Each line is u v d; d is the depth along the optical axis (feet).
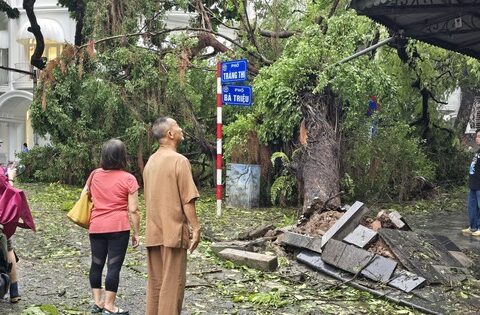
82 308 18.74
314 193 35.09
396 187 47.93
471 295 21.15
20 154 56.08
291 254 26.50
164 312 15.21
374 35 47.57
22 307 18.48
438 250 24.70
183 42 49.26
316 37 40.86
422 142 57.11
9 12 67.82
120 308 18.83
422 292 21.09
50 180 56.39
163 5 53.78
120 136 51.34
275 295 20.48
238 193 42.65
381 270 22.29
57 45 111.86
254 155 43.14
